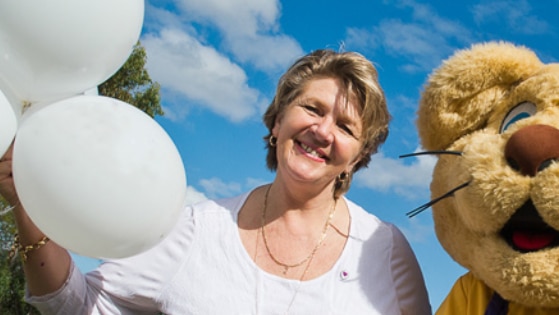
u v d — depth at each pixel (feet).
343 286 7.72
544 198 6.02
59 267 6.98
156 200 5.77
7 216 18.21
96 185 5.51
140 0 6.33
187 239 7.88
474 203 6.55
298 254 7.95
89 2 5.54
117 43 5.95
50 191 5.55
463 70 7.38
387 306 7.72
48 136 5.57
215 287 7.62
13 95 5.83
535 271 6.11
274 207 8.25
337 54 8.14
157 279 7.70
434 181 7.67
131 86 26.76
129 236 5.79
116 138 5.63
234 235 8.03
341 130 8.00
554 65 7.18
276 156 8.95
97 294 7.67
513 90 7.24
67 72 5.75
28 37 5.41
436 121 7.56
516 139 6.31
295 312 7.49
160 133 6.06
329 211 8.36
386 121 8.50
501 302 6.78
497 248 6.48
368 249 8.04
